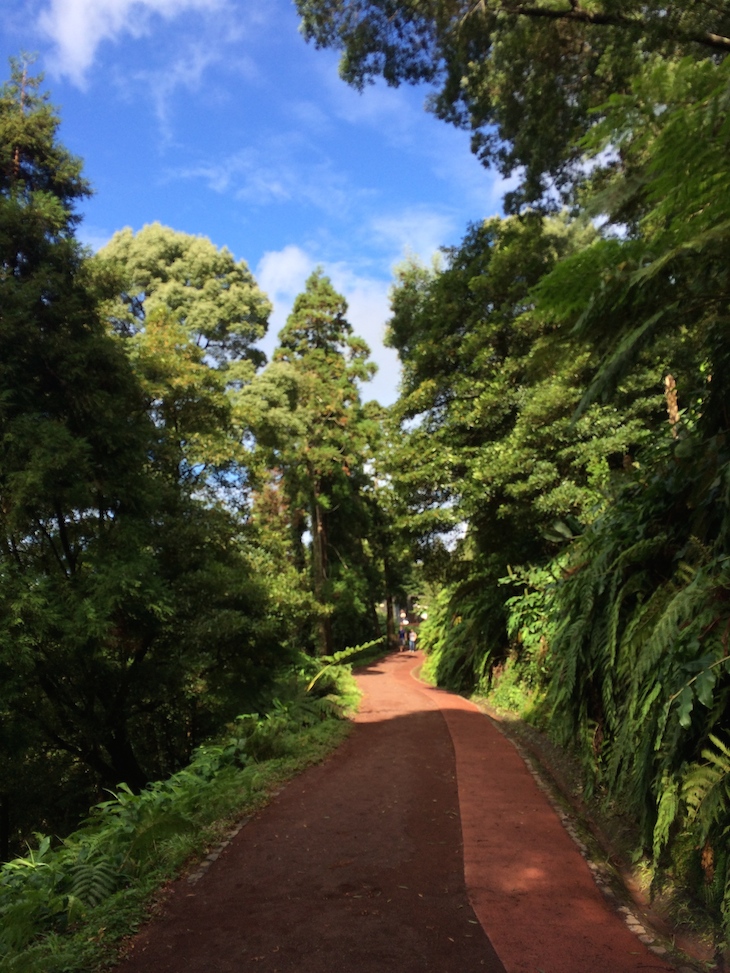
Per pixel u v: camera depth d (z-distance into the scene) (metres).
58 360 10.45
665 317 2.89
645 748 3.94
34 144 11.86
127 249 23.50
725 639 3.28
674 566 4.60
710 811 3.18
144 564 10.34
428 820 5.52
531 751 8.20
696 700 3.46
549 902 3.83
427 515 13.94
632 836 4.69
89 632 9.25
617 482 6.22
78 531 11.52
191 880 4.32
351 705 12.56
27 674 9.49
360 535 29.22
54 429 9.61
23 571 9.67
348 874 4.34
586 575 5.48
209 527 13.37
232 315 22.44
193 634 11.88
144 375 14.07
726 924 3.10
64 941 3.43
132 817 5.17
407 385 16.58
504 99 12.52
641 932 3.45
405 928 3.53
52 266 10.63
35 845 11.02
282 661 14.06
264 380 20.45
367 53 11.66
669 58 9.03
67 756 12.28
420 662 27.89
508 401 12.88
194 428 15.33
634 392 9.91
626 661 4.60
